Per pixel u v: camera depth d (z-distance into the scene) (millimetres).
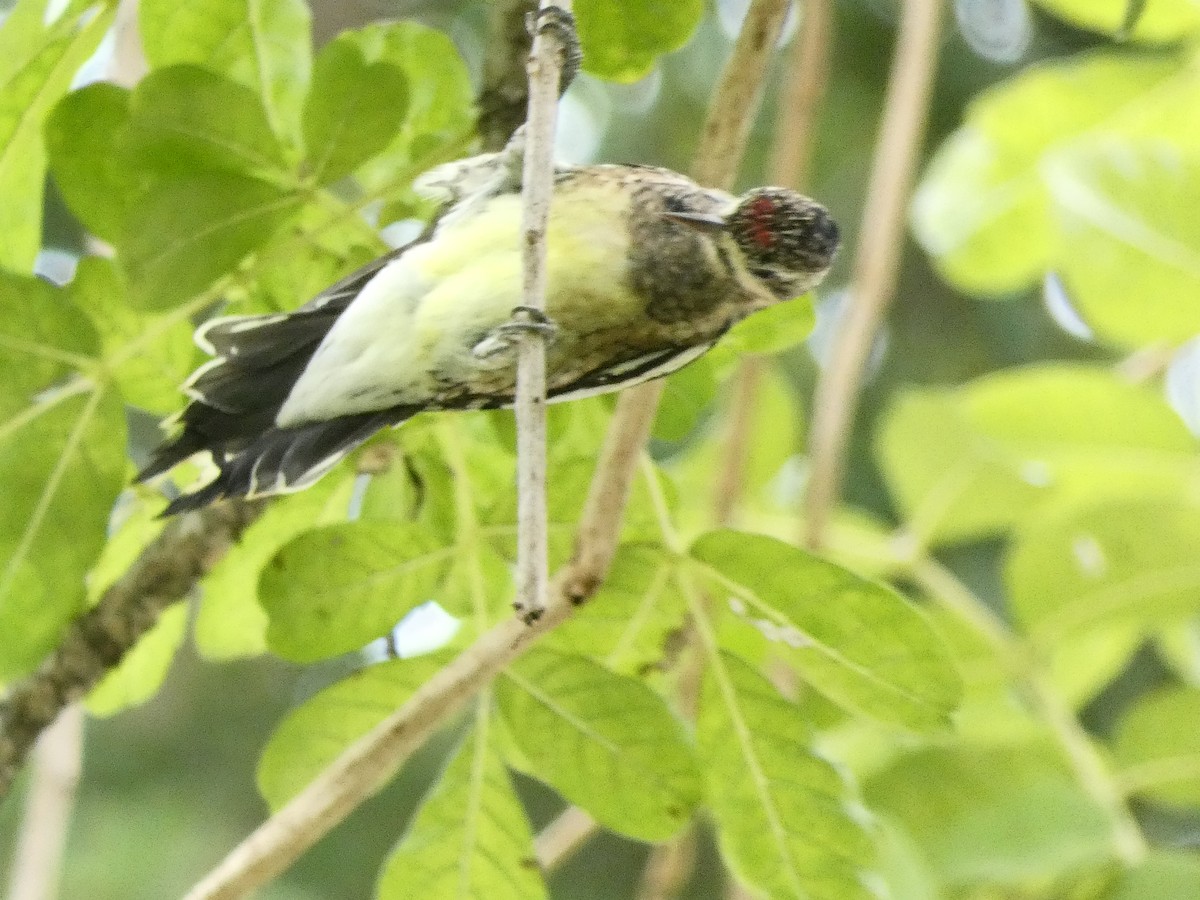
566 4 6492
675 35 6574
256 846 6559
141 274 6562
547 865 6707
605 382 6594
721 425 6844
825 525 6742
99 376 6586
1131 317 6773
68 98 6566
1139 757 6730
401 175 6586
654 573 6578
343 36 6566
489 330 6562
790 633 6570
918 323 7406
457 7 7449
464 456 6633
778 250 6590
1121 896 6645
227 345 6578
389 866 6582
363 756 6562
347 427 6586
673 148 7309
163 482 6668
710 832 7273
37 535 6590
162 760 7027
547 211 6484
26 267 6590
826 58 6750
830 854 6578
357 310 6570
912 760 6750
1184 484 6789
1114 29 6855
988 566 6996
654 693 6578
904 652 6562
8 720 6598
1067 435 6797
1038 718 6746
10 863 6957
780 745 6578
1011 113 6875
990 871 6656
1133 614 6750
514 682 6582
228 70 6582
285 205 6570
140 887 6984
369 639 6590
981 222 6891
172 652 6652
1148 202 6762
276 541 6645
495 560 6602
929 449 6793
